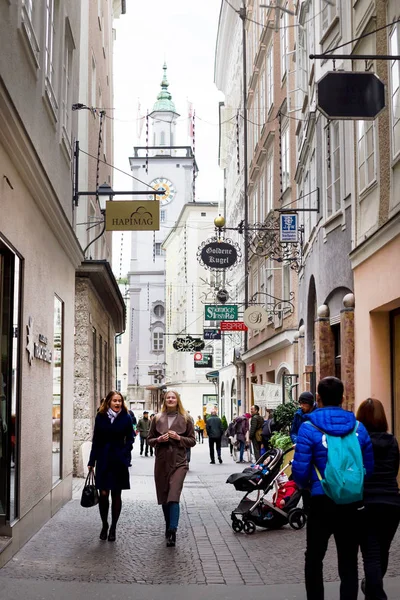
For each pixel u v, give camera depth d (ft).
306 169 80.07
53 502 46.65
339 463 21.75
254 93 143.23
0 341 34.60
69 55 57.26
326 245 66.18
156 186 352.90
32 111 39.75
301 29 83.41
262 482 41.78
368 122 53.11
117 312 114.83
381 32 49.52
